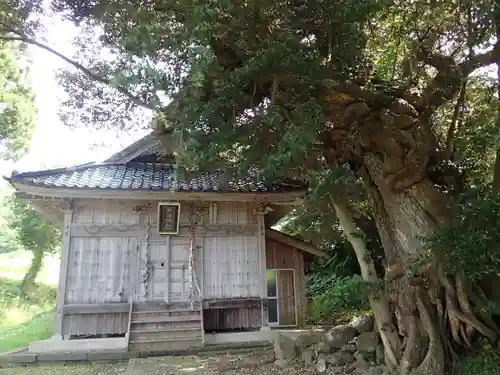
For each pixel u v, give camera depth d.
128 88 4.99
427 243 5.31
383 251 7.56
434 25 7.07
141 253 9.99
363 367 6.43
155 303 9.76
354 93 5.61
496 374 5.20
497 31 5.96
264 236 10.76
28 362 8.20
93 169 10.70
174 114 5.06
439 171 6.70
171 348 8.97
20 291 17.30
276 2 4.63
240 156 5.63
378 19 7.02
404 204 6.32
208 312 10.18
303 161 5.38
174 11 4.70
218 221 10.60
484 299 5.75
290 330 10.27
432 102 6.15
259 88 5.12
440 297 5.98
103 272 9.71
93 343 9.03
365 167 6.79
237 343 9.42
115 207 10.09
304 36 5.09
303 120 4.45
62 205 9.83
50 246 18.73
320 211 7.83
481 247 4.59
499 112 6.20
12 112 15.52
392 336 6.10
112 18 5.87
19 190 9.03
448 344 5.85
